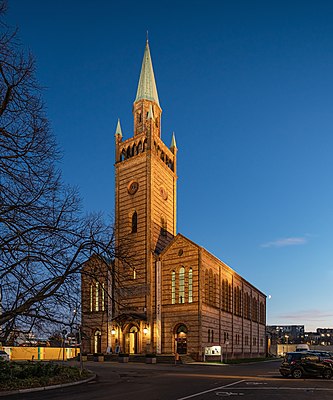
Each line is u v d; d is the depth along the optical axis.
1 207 20.56
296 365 35.12
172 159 77.12
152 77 77.06
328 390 26.03
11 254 20.48
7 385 25.03
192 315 60.12
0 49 20.03
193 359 58.56
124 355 59.59
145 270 65.56
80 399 21.42
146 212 67.81
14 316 21.97
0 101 20.78
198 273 61.06
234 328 74.19
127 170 71.94
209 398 22.02
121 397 22.19
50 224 22.77
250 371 44.03
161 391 25.03
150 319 63.56
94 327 67.69
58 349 69.31
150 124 70.88
